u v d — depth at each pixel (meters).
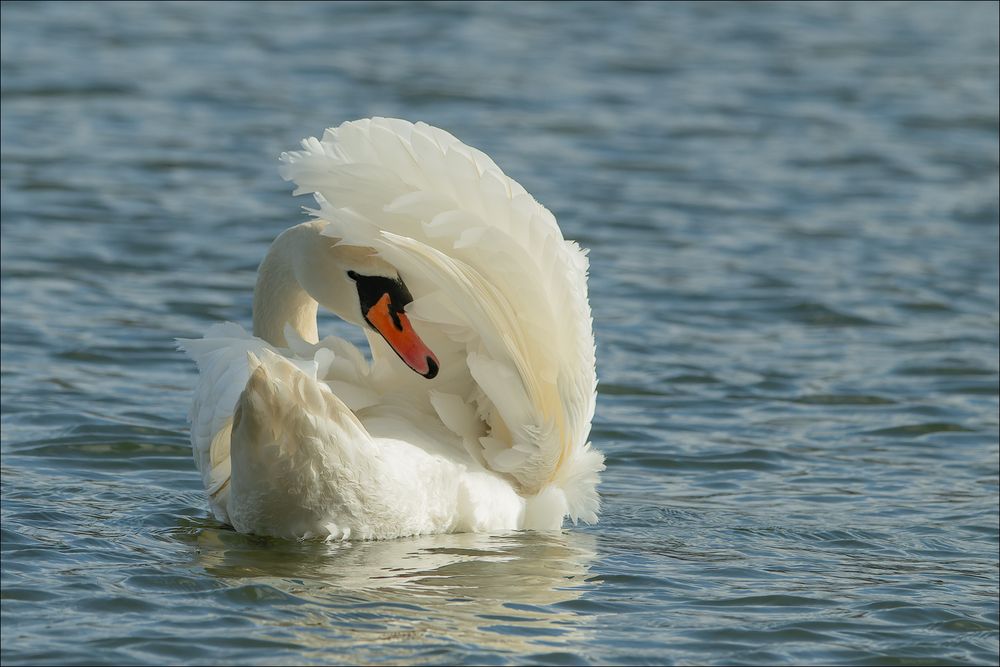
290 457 9.59
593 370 11.01
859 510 12.16
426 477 10.21
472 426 10.84
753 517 11.87
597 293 20.25
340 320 18.70
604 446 14.09
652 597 9.44
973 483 13.08
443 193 10.05
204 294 19.36
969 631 8.95
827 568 10.36
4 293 18.83
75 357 16.38
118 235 22.16
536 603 9.17
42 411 14.23
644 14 44.66
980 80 37.38
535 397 10.53
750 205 25.94
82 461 12.79
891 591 9.77
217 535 10.45
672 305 19.78
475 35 40.62
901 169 29.00
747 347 17.95
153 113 30.91
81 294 19.06
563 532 11.12
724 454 13.88
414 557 10.04
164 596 8.94
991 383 16.61
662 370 16.86
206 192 25.23
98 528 10.62
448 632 8.45
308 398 9.46
